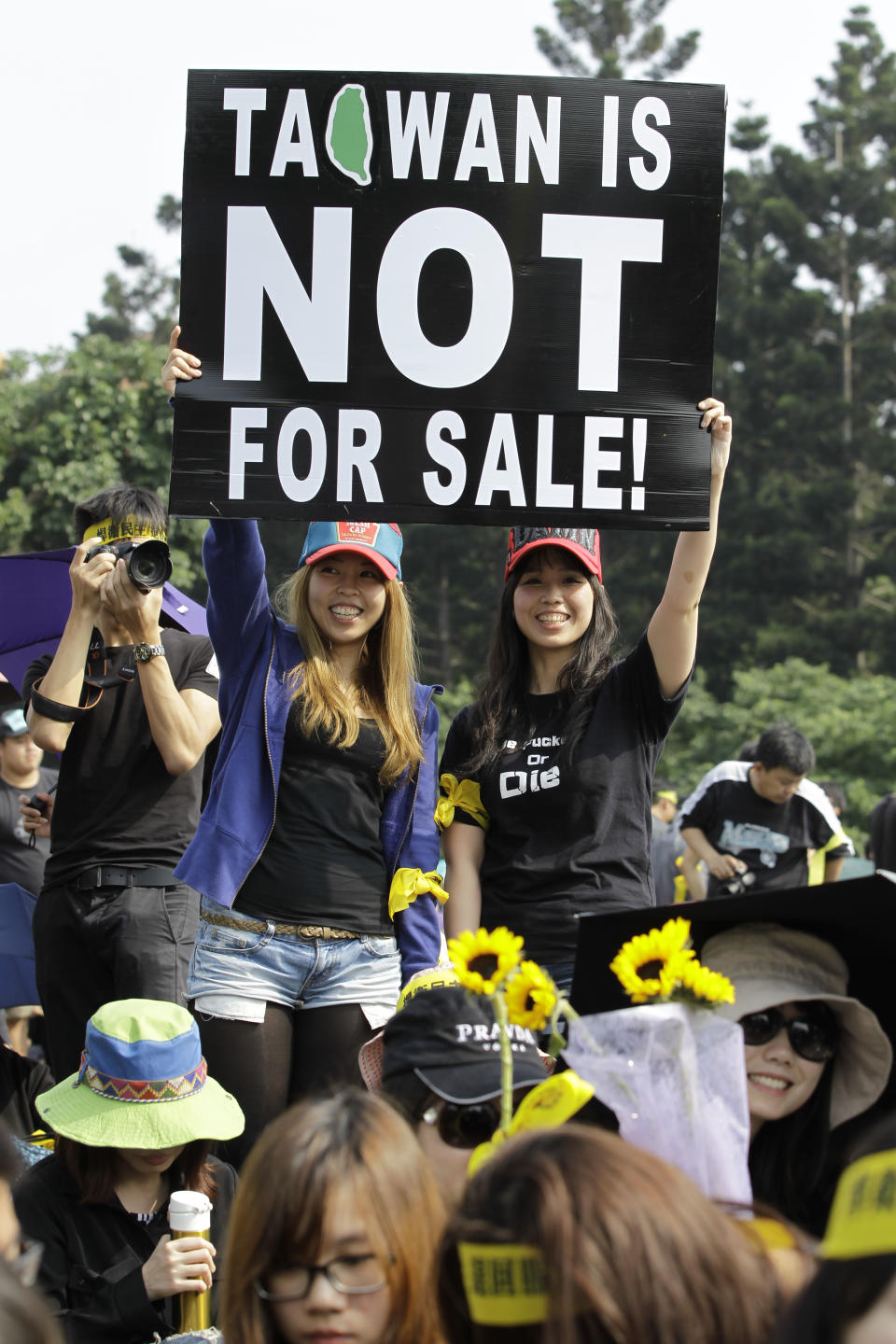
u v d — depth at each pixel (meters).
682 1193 2.92
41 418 45.34
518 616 7.00
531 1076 4.80
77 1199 5.93
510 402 6.40
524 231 6.42
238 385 6.41
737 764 12.78
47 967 7.54
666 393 6.41
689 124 6.44
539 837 6.82
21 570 9.68
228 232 6.44
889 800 13.57
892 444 63.81
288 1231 3.65
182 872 6.64
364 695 6.98
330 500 6.39
